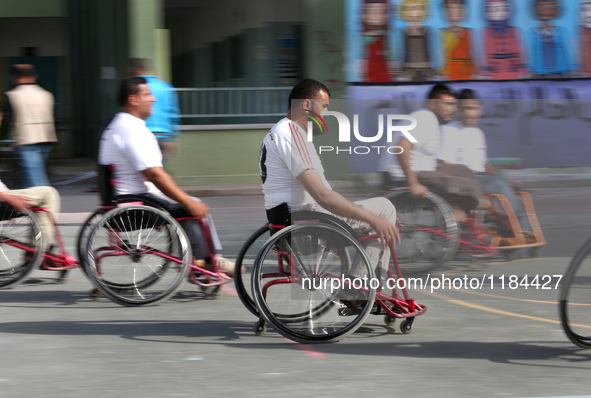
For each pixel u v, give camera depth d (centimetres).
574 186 530
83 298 657
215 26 1928
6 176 1148
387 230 506
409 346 502
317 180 500
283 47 1705
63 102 2184
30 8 2134
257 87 1589
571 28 1494
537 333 530
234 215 1155
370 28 1465
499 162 523
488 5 1473
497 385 425
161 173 621
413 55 1473
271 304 519
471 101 510
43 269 706
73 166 1842
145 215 621
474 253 530
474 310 588
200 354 488
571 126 522
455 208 521
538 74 1495
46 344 514
